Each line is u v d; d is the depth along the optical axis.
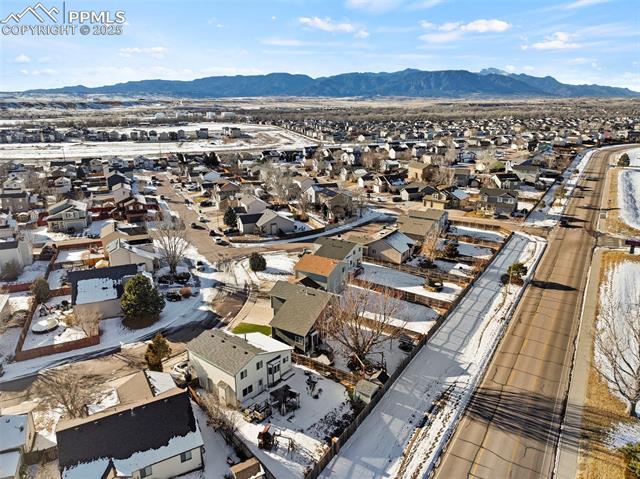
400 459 29.64
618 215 85.56
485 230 78.94
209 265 63.19
